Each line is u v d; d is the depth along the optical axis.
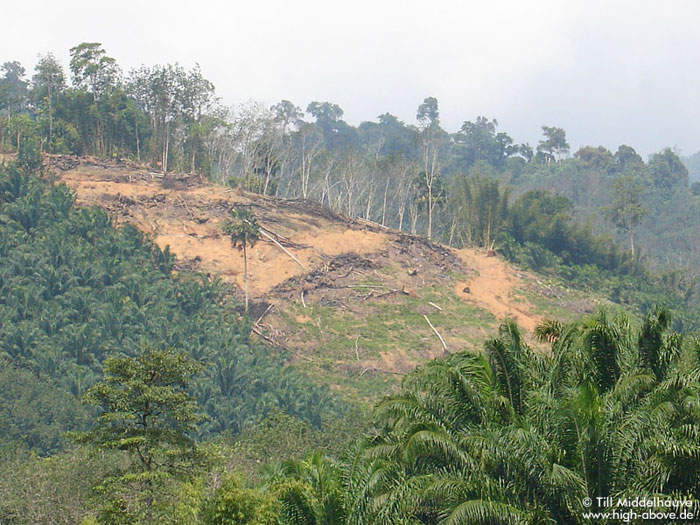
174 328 61.47
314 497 20.00
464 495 18.34
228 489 19.61
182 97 104.31
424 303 78.56
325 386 61.34
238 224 76.94
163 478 23.17
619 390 20.14
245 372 58.50
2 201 75.38
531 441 19.08
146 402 24.34
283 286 76.44
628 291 95.88
